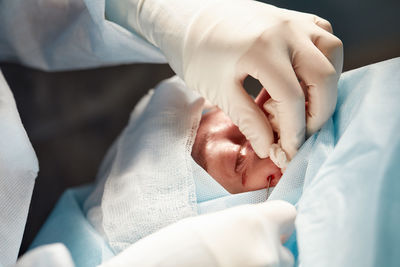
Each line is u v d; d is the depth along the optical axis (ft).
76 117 5.59
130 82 5.90
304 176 2.69
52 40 4.40
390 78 2.58
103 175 3.90
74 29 4.11
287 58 2.65
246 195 2.90
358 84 2.79
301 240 2.12
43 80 5.70
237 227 2.06
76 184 5.18
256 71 2.67
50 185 5.12
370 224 1.92
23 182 2.82
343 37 5.66
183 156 3.03
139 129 3.52
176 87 3.69
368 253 1.87
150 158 3.15
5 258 2.67
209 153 3.22
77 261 3.03
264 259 1.97
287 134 2.69
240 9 2.95
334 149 2.38
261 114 2.85
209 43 2.86
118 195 3.06
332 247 2.00
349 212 2.04
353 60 5.45
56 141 5.40
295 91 2.58
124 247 2.83
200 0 3.15
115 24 3.55
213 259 1.97
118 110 5.70
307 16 2.97
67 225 3.49
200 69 2.94
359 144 2.24
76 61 4.63
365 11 5.84
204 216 2.17
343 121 2.72
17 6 4.12
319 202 2.19
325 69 2.61
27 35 4.42
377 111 2.35
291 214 2.26
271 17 2.82
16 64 5.64
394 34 5.57
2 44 4.73
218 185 2.96
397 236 1.88
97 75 5.89
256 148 2.90
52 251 1.79
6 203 2.74
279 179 2.94
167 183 2.94
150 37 3.41
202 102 3.45
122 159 3.36
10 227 2.73
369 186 2.04
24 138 2.85
